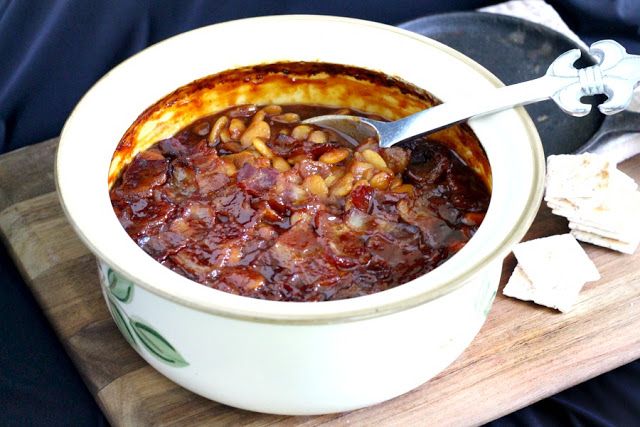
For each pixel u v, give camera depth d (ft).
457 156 2.89
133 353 2.76
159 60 2.89
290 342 2.41
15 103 3.59
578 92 2.75
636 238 2.96
